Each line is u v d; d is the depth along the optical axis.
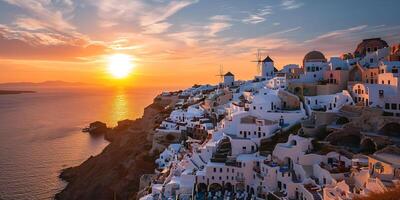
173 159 119.50
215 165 89.25
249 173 86.31
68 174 165.50
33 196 141.38
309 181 71.81
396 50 120.00
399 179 55.84
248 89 161.25
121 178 142.38
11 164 185.88
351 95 103.75
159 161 132.50
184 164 102.25
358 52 149.12
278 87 133.88
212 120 144.88
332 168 72.12
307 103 112.06
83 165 173.25
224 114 140.00
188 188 86.31
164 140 148.25
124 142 189.25
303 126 97.31
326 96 110.19
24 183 156.00
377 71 109.50
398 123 82.25
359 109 93.94
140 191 109.75
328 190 62.09
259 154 91.44
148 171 134.88
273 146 94.62
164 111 199.88
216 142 105.19
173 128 154.25
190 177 89.56
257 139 98.38
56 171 174.12
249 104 116.94
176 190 87.12
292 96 117.12
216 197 83.00
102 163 167.12
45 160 194.75
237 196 81.69
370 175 60.81
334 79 121.69
